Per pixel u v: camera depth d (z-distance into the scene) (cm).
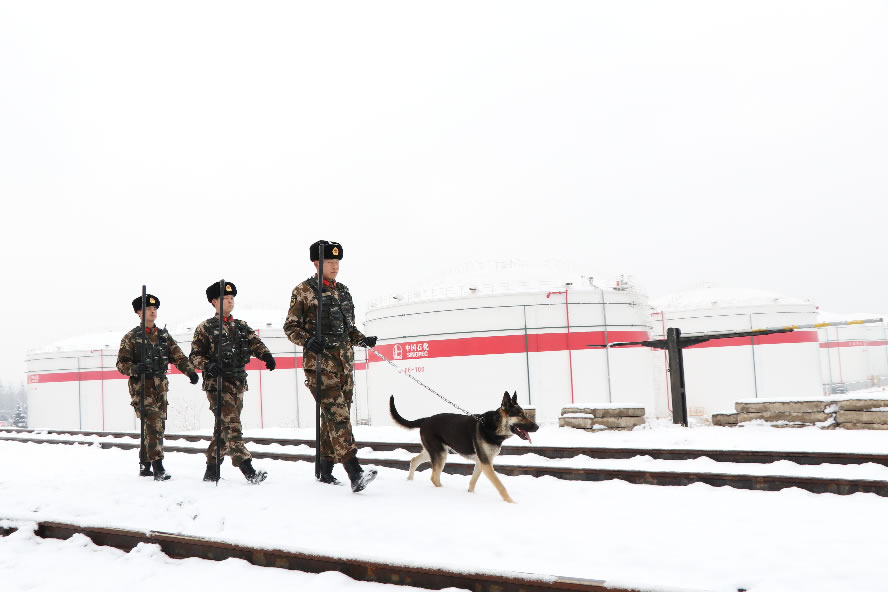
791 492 684
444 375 3378
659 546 461
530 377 3266
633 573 406
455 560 439
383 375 3691
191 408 5447
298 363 5175
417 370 3475
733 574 398
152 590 426
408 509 584
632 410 1508
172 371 5484
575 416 1542
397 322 3581
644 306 3647
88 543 538
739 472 768
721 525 525
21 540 554
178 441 1524
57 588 440
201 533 510
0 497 680
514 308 3316
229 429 761
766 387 4466
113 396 5469
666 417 4291
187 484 750
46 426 5544
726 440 1168
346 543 480
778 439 1167
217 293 780
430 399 3419
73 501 649
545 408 3247
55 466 1043
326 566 447
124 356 822
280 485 712
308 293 697
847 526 514
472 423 671
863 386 7538
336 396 679
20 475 918
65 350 5547
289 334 686
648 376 3588
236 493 669
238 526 534
